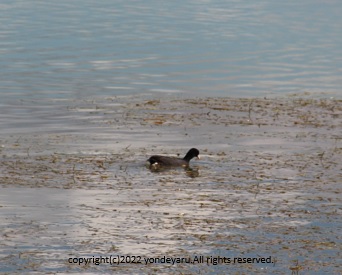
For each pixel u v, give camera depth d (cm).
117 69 4784
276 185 2372
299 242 1906
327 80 4531
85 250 1828
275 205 2183
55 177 2398
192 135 3002
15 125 3152
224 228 1991
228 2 9875
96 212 2094
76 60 5128
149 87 4156
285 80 4500
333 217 2092
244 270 1742
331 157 2711
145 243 1880
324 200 2234
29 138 2914
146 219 2044
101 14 8256
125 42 6116
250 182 2398
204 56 5447
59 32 6656
